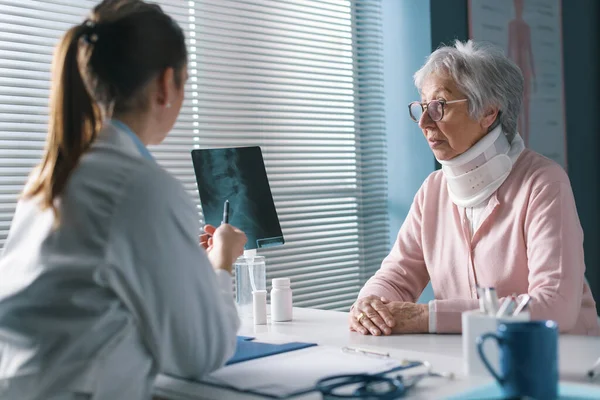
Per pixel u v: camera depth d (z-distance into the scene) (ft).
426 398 3.25
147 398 3.63
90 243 3.43
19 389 3.45
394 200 11.15
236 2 9.48
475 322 3.66
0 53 7.37
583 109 13.76
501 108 6.05
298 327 5.59
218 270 4.25
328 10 10.59
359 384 3.53
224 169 6.09
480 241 6.14
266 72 9.89
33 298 3.49
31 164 7.49
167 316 3.51
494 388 3.38
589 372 3.77
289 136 10.20
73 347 3.42
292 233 9.98
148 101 3.84
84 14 7.97
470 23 11.11
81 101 3.70
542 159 6.10
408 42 10.73
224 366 4.09
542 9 12.56
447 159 6.15
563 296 5.28
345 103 10.97
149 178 3.54
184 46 3.96
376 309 5.37
